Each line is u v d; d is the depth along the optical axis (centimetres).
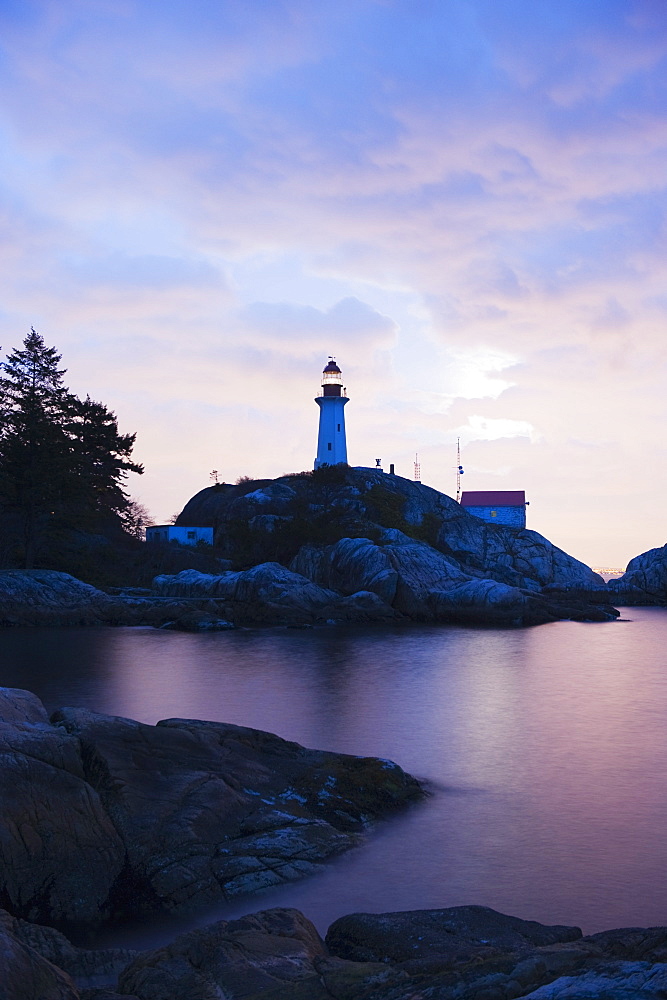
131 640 4803
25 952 770
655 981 563
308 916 1071
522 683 3234
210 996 716
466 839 1362
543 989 595
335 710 2548
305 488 10294
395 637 5266
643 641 5197
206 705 2602
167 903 1116
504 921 929
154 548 7975
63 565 6719
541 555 9925
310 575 7519
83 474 6700
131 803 1261
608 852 1305
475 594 6712
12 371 6662
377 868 1233
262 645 4628
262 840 1259
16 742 1256
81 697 2725
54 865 1133
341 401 11250
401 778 1594
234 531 8538
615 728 2302
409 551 7294
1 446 6375
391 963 836
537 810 1520
